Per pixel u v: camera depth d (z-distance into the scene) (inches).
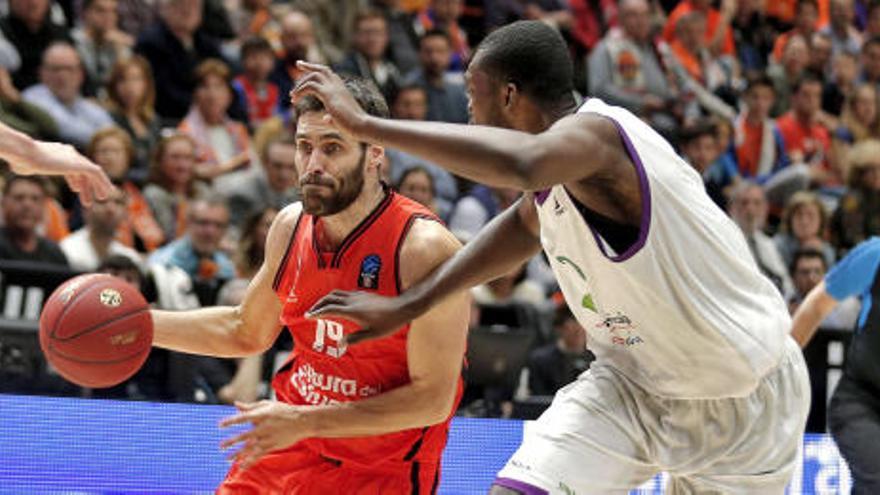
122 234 447.8
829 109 713.0
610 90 623.8
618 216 188.5
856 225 532.7
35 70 513.0
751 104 622.5
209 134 518.0
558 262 200.8
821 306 290.0
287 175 483.8
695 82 665.0
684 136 556.7
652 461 209.0
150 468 296.0
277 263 218.2
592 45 697.0
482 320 413.4
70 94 490.9
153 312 224.4
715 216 198.1
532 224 201.5
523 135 165.5
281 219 219.6
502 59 190.5
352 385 211.5
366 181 206.5
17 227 390.6
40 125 475.8
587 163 173.3
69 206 470.0
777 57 733.9
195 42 565.3
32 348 323.3
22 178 391.2
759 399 206.7
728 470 207.2
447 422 219.6
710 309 195.3
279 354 356.8
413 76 576.1
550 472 203.0
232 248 453.1
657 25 725.3
